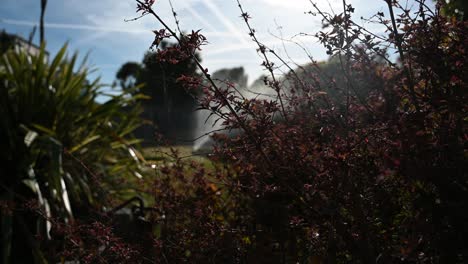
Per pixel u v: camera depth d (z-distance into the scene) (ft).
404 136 5.63
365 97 6.94
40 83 16.26
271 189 7.30
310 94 7.05
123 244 7.69
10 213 10.91
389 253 6.16
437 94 5.89
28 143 14.40
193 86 6.51
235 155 7.70
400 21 6.49
